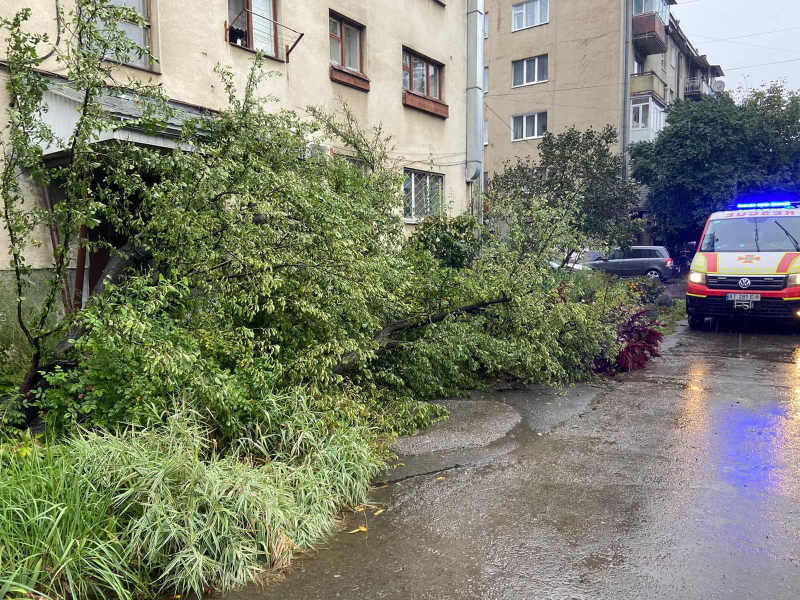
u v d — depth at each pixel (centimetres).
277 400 439
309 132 650
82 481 318
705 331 1248
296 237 478
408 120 1434
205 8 940
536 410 639
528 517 390
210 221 447
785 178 2662
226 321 473
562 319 698
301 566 335
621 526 375
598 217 1848
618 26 2789
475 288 659
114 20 408
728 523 377
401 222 730
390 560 339
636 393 716
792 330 1234
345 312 526
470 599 300
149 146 676
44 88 404
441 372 678
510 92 3069
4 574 265
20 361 538
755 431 561
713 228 1277
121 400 390
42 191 696
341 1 1223
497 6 3069
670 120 2783
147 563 312
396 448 518
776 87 2755
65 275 456
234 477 350
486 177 3098
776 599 296
